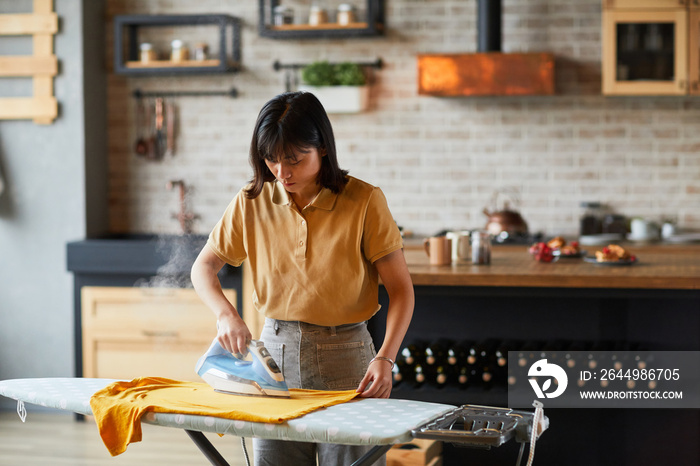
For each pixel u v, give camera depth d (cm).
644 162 499
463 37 506
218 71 505
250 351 196
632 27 458
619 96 494
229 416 172
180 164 531
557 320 369
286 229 206
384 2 511
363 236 205
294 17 522
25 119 494
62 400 191
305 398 190
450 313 377
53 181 493
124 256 446
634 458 352
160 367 450
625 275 321
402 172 518
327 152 196
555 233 508
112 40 528
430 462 328
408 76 513
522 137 507
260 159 199
